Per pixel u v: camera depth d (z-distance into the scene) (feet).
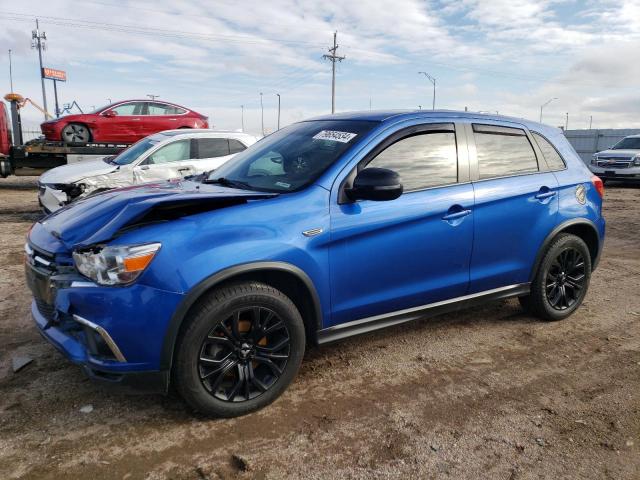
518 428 9.61
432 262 11.73
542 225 13.65
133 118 44.86
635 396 10.82
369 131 11.35
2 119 41.70
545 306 14.43
